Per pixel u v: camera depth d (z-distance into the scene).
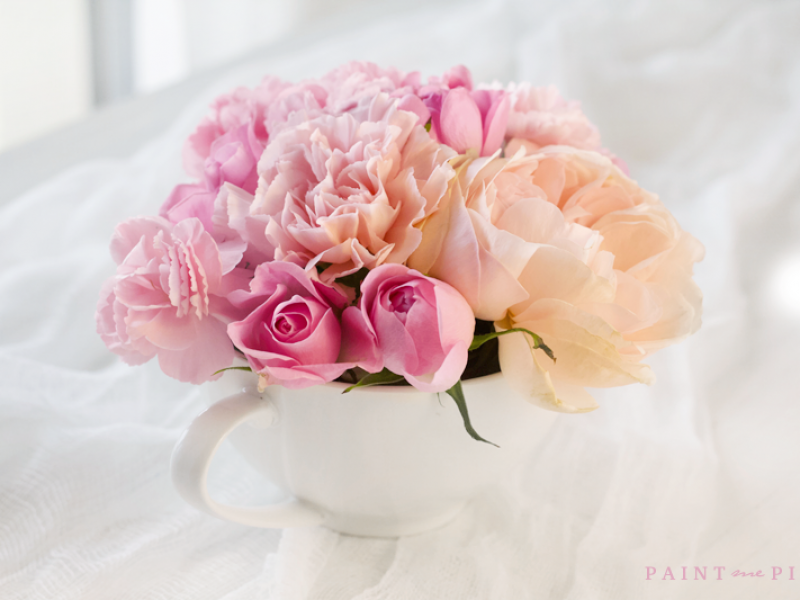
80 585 0.43
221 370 0.37
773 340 0.56
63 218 0.68
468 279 0.36
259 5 2.16
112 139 0.84
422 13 1.06
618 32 0.84
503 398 0.39
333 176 0.37
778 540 0.44
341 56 0.86
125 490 0.47
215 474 0.49
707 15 0.84
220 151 0.40
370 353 0.36
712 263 0.61
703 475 0.47
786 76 0.77
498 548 0.44
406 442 0.39
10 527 0.45
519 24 0.91
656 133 0.78
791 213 0.66
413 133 0.38
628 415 0.52
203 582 0.43
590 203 0.40
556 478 0.48
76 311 0.57
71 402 0.51
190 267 0.35
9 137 1.96
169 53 2.24
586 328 0.36
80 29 2.11
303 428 0.39
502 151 0.43
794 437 0.49
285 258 0.36
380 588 0.41
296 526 0.42
